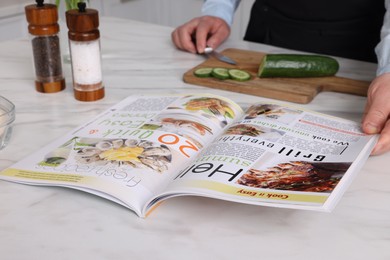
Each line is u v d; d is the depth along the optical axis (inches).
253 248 23.9
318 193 24.9
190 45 53.4
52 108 39.9
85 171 28.8
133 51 54.3
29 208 26.6
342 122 34.7
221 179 26.6
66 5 44.9
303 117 35.2
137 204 26.2
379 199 27.7
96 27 39.8
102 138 33.1
